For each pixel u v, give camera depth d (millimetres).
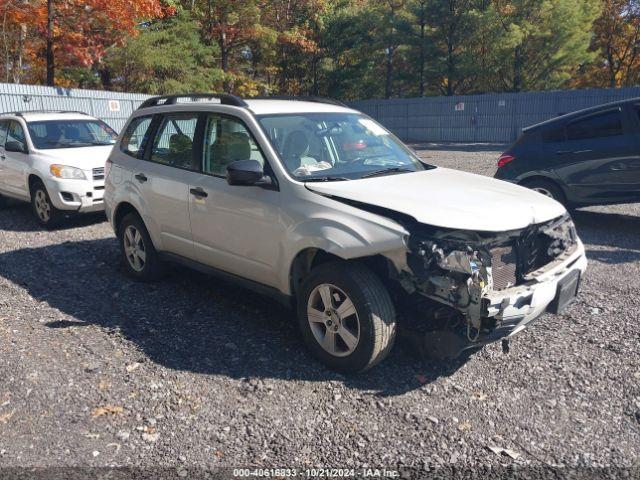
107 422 3393
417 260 3553
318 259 4312
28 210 10461
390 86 45500
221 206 4699
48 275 6207
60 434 3271
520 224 3773
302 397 3680
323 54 43344
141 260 5914
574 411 3537
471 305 3457
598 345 4414
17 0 20547
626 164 7875
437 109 34219
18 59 24875
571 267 4094
